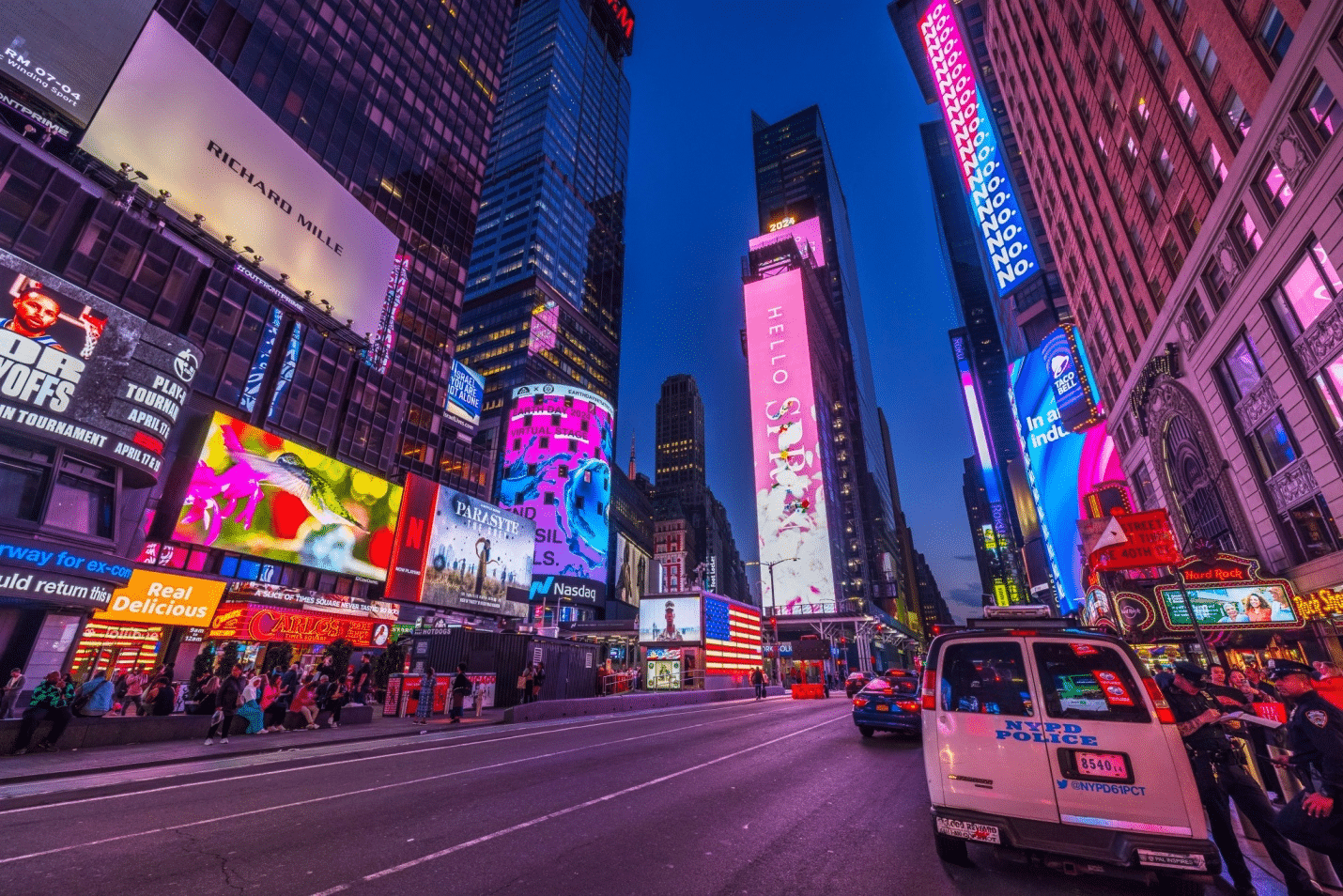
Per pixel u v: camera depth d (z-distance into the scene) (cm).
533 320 11456
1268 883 506
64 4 2809
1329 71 1600
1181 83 2414
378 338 4891
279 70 4938
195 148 3350
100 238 2844
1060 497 5772
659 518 16150
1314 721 445
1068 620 593
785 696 4394
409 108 6456
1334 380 1764
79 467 2000
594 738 1493
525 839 601
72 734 1207
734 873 502
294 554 3391
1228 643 2173
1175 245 2698
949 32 8931
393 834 617
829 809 739
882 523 16012
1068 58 3650
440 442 6041
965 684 559
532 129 13625
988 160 8131
